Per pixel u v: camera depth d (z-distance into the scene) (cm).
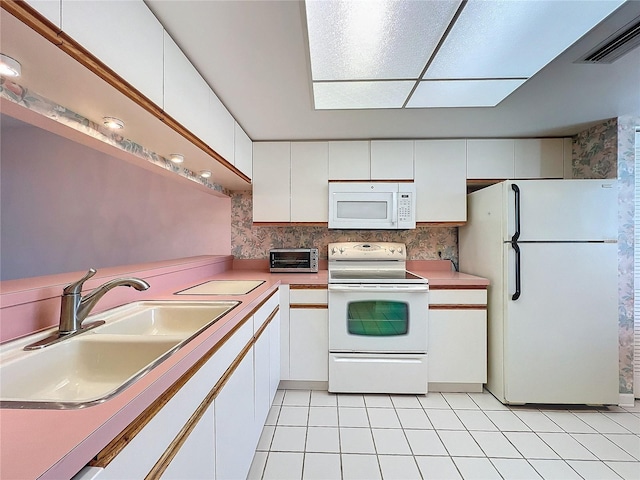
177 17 116
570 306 212
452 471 156
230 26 121
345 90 175
